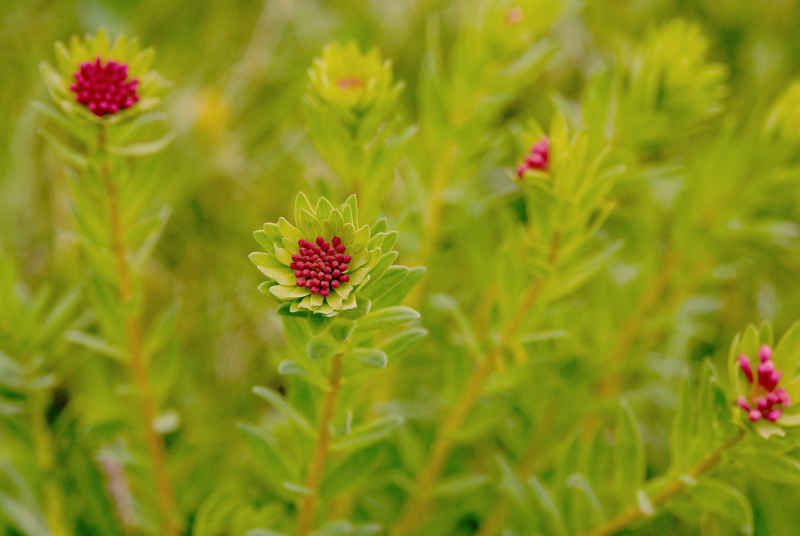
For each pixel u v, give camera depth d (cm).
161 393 56
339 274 46
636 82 55
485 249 58
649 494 51
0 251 54
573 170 50
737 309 72
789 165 59
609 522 52
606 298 59
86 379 60
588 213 51
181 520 58
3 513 58
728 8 87
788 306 70
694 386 64
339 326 47
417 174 57
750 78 82
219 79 79
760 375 48
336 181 67
